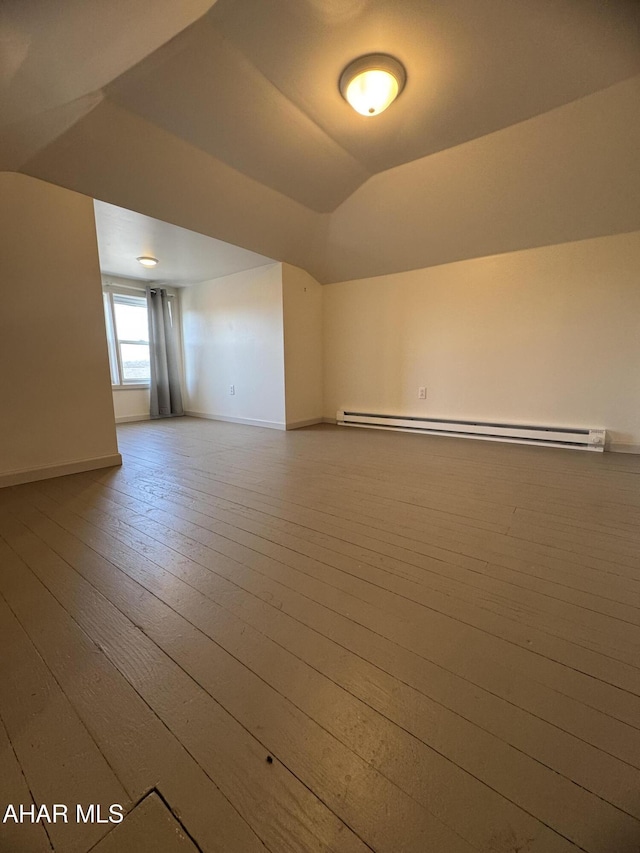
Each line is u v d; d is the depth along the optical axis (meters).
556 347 3.32
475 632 1.09
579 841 0.61
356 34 1.65
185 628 1.12
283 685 0.92
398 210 3.21
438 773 0.72
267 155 2.49
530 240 3.21
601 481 2.44
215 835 0.63
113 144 2.20
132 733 0.80
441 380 3.99
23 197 2.32
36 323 2.45
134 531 1.78
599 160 2.39
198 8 1.46
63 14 1.38
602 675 0.94
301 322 4.54
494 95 2.02
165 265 4.34
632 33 1.64
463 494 2.23
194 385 5.58
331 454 3.26
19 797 0.69
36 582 1.36
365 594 1.28
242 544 1.64
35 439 2.52
